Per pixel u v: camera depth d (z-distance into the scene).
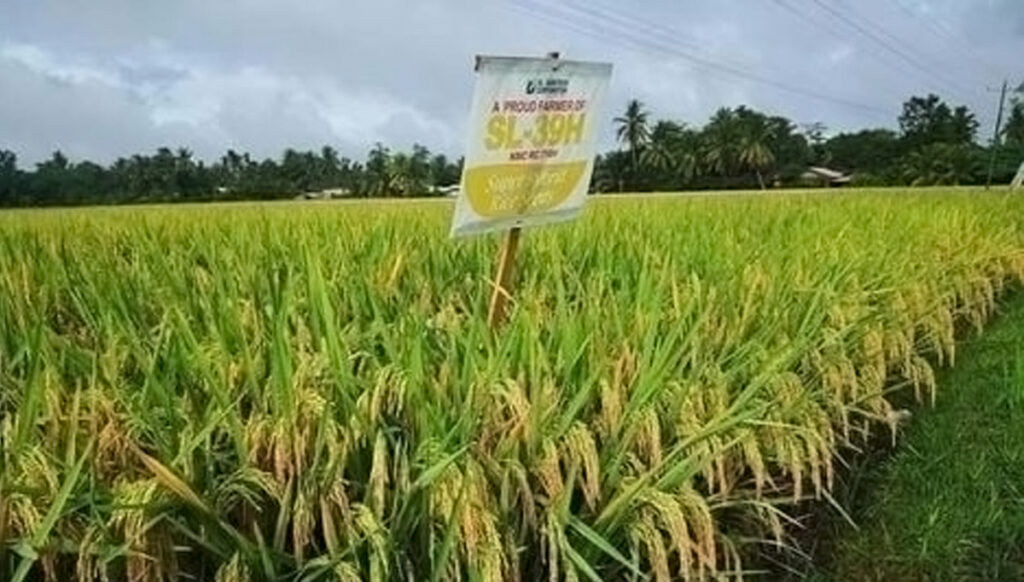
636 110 81.69
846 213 12.95
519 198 5.06
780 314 5.12
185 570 3.23
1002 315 11.36
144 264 6.19
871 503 5.03
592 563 3.35
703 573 3.39
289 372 3.26
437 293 5.50
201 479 3.16
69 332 5.06
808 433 4.02
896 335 6.58
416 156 70.19
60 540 2.87
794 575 4.14
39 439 3.19
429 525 3.12
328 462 3.15
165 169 67.38
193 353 3.66
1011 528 4.62
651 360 3.93
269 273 5.15
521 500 3.33
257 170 73.12
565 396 3.73
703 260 6.74
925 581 4.25
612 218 10.35
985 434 6.14
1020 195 22.14
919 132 94.38
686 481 3.42
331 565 2.98
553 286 5.73
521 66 4.84
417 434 3.36
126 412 3.31
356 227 9.32
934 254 9.68
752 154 78.94
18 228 10.84
